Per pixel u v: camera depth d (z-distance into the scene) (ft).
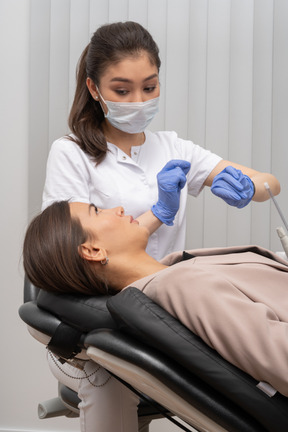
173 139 5.65
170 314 3.10
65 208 3.84
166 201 4.77
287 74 7.25
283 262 4.13
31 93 7.69
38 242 3.73
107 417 4.04
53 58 7.64
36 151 7.70
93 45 4.92
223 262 3.65
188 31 7.51
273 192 5.17
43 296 3.80
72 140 5.21
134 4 7.53
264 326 2.81
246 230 7.48
